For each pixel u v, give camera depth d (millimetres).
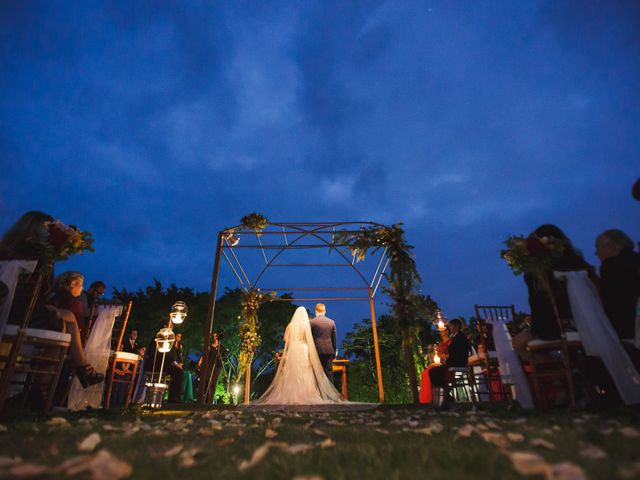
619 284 3297
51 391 3379
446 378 5113
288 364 6742
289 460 1382
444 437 1933
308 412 5043
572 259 3629
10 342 3232
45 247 3475
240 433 2377
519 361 4348
